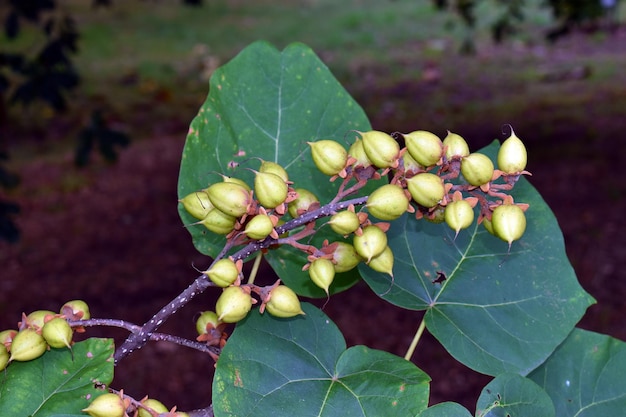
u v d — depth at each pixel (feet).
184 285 25.76
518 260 6.29
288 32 63.57
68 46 23.99
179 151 37.65
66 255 27.55
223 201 5.14
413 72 50.83
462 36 60.70
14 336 5.45
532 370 5.94
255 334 5.41
